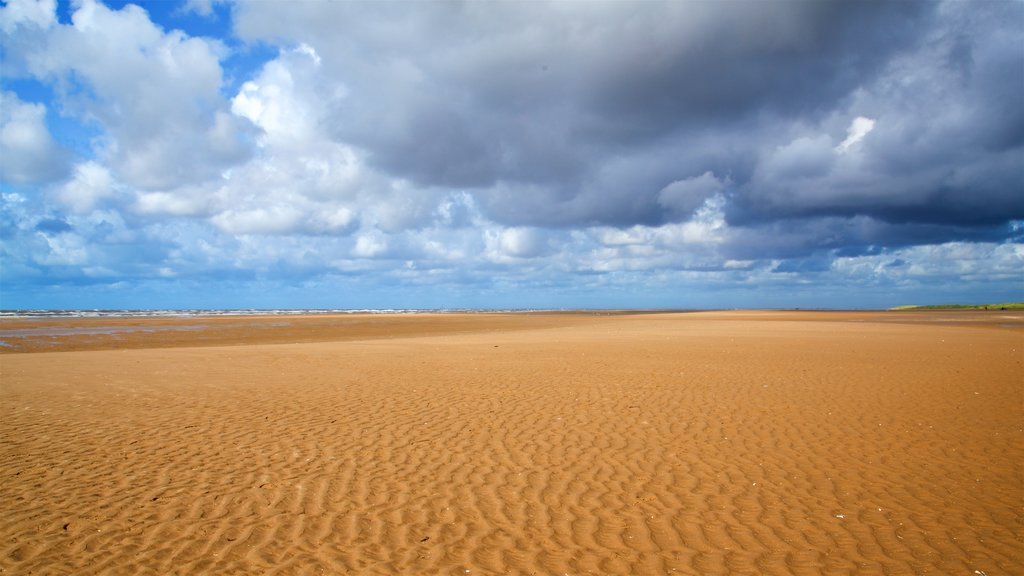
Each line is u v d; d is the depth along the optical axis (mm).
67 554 4941
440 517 5789
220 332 41531
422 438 8602
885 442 8406
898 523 5672
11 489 6426
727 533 5465
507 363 17641
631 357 19297
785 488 6594
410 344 26562
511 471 7148
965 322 52594
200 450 7938
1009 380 13844
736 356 19516
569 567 4824
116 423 9508
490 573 4715
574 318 80750
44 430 9016
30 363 18438
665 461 7539
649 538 5359
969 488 6582
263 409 10633
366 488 6547
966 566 4832
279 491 6434
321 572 4695
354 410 10539
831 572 4754
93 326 46531
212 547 5102
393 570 4742
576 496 6355
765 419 9797
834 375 14742
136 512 5832
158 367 17141
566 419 9805
